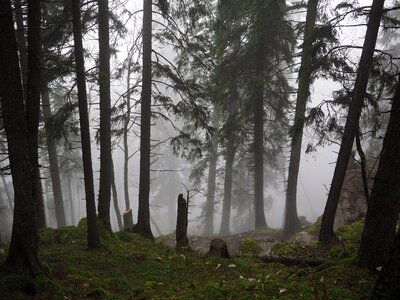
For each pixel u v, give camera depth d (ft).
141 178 40.06
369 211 21.79
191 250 32.99
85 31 37.83
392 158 20.65
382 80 30.50
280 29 49.34
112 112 43.73
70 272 24.08
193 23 41.19
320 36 31.83
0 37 20.43
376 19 28.09
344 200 41.22
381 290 14.33
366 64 28.71
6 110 20.94
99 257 27.91
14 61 20.89
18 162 21.22
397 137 20.20
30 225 21.68
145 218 40.16
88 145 28.60
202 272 25.48
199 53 44.34
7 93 20.84
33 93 24.13
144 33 39.27
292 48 52.01
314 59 33.58
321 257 27.27
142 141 39.86
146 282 22.63
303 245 33.27
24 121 21.53
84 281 22.49
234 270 25.79
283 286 20.39
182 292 20.16
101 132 36.35
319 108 35.09
